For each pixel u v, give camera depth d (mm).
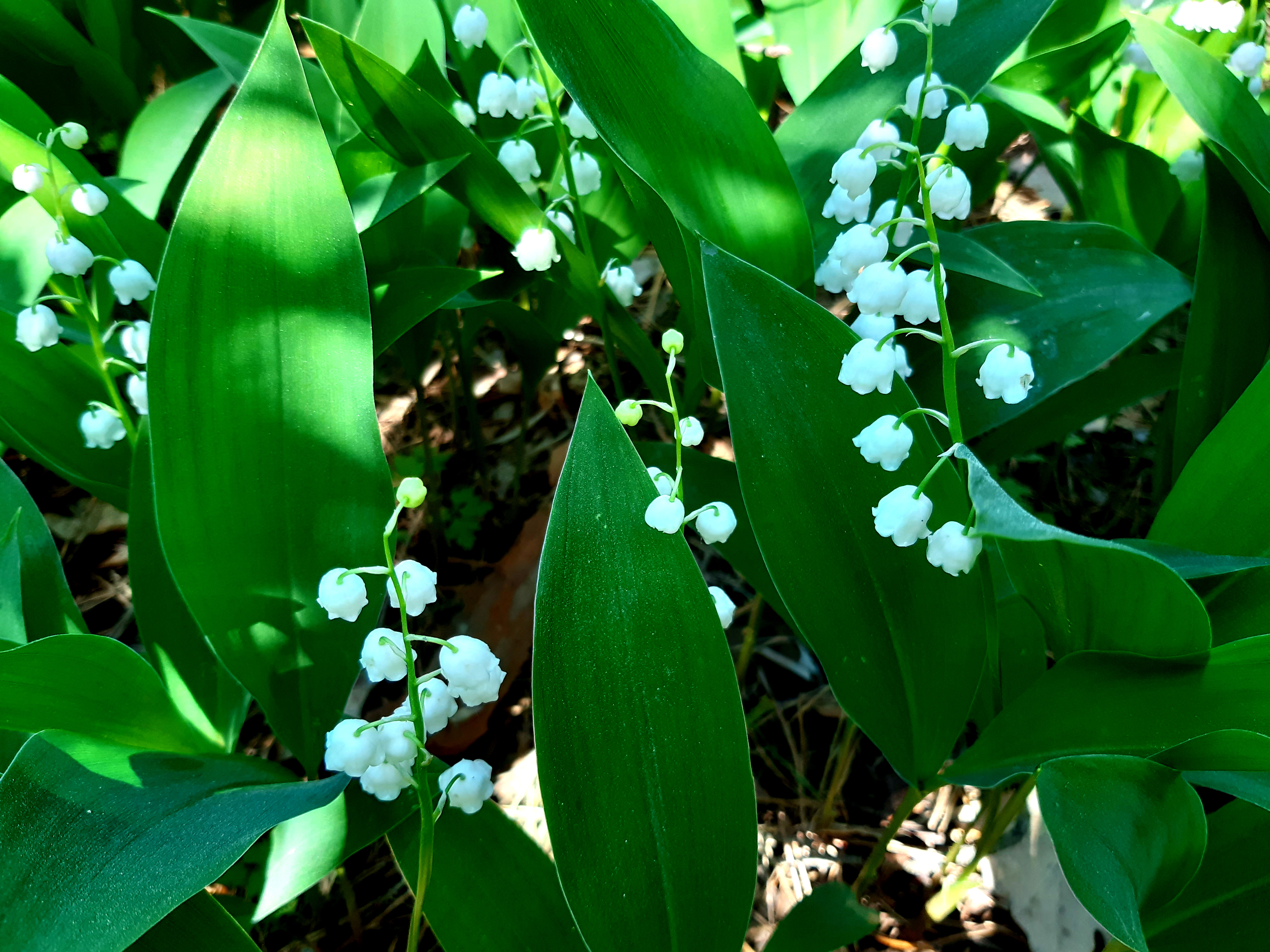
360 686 251
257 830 125
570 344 345
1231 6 237
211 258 157
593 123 167
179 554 154
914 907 208
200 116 273
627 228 260
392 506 169
